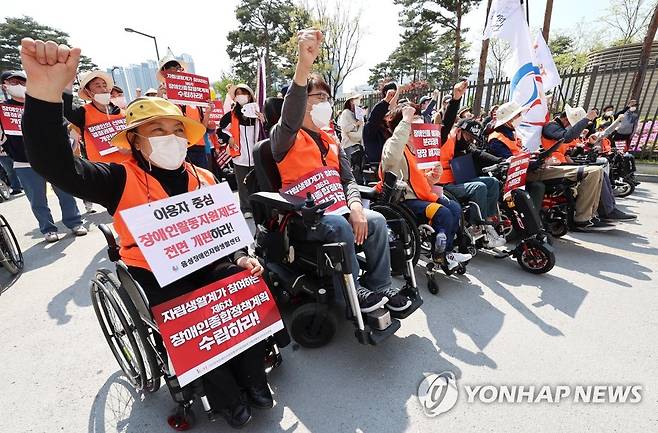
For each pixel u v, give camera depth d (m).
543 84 5.20
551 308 2.74
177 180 1.89
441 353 2.31
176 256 1.69
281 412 1.91
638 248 3.79
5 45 32.22
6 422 1.89
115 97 5.44
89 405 1.99
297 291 2.41
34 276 3.59
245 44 30.92
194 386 1.71
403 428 1.78
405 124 3.04
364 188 3.07
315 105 2.43
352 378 2.13
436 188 3.40
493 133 4.23
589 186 3.89
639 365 2.13
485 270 3.45
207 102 4.61
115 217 1.75
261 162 2.54
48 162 1.39
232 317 1.79
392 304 2.33
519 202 3.31
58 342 2.54
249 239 1.95
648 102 10.67
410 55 25.92
